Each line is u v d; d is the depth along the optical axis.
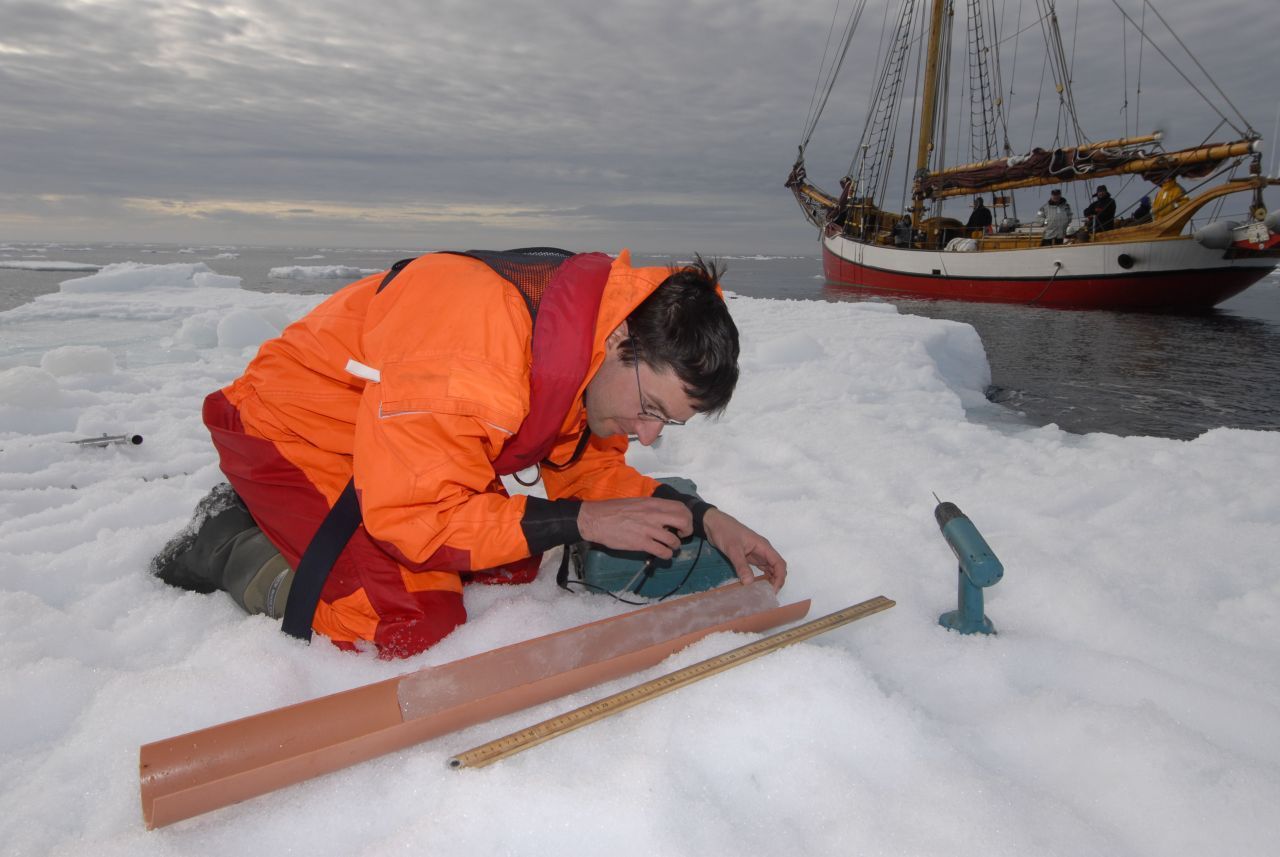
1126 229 17.33
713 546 1.69
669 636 1.44
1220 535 2.15
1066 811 1.04
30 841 1.01
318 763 1.07
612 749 1.15
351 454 1.52
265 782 1.03
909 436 3.39
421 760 1.12
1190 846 1.00
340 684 1.38
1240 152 15.66
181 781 1.04
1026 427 4.77
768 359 5.46
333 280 22.30
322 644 1.47
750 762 1.15
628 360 1.28
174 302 9.00
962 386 6.42
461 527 1.30
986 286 19.16
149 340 6.22
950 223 21.83
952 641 1.55
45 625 1.56
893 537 2.15
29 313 7.80
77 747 1.20
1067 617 1.69
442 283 1.29
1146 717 1.23
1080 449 3.30
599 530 1.37
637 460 3.06
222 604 1.69
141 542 2.00
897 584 1.80
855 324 7.65
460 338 1.23
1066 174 18.20
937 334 6.91
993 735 1.26
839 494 2.60
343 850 0.99
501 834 0.98
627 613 1.50
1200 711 1.33
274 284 20.12
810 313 8.98
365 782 1.10
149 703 1.26
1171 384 7.30
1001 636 1.58
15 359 5.22
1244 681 1.43
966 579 1.58
